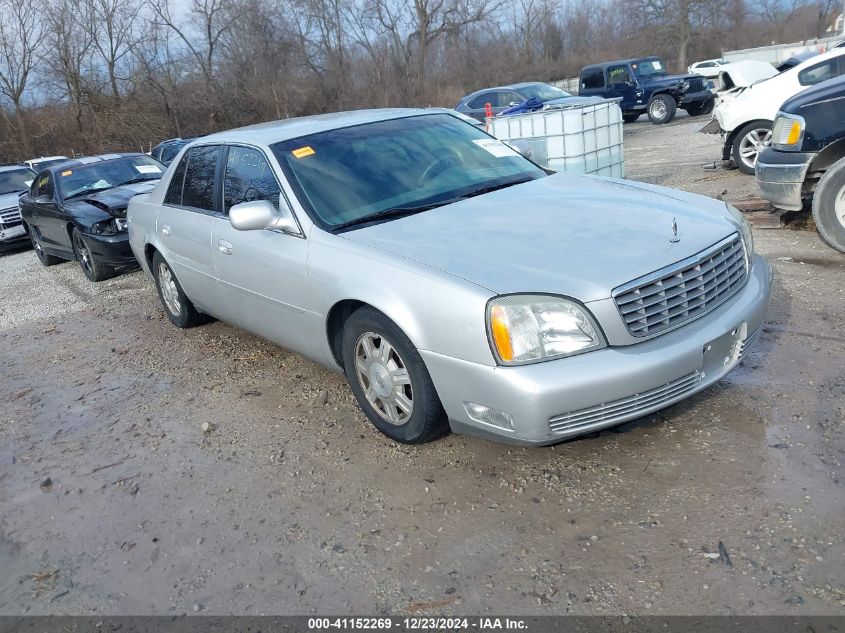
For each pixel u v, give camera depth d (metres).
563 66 45.50
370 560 2.92
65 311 7.65
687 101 21.08
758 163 6.53
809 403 3.62
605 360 2.97
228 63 37.81
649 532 2.86
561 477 3.28
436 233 3.61
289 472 3.65
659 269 3.11
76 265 10.45
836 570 2.53
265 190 4.33
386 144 4.46
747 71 12.75
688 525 2.86
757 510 2.89
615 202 3.82
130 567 3.09
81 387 5.27
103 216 8.38
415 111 4.98
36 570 3.16
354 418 4.12
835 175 5.74
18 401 5.18
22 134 33.91
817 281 5.32
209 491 3.59
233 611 2.74
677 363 3.05
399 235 3.66
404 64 41.75
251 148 4.56
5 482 3.99
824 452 3.20
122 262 8.43
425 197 4.10
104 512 3.54
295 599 2.76
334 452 3.78
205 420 4.39
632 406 3.04
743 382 3.92
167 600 2.85
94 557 3.20
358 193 4.09
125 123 35.19
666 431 3.54
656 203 3.79
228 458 3.88
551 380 2.92
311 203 4.03
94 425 4.57
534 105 15.52
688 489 3.08
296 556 3.01
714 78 22.77
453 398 3.21
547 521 3.00
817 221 5.91
